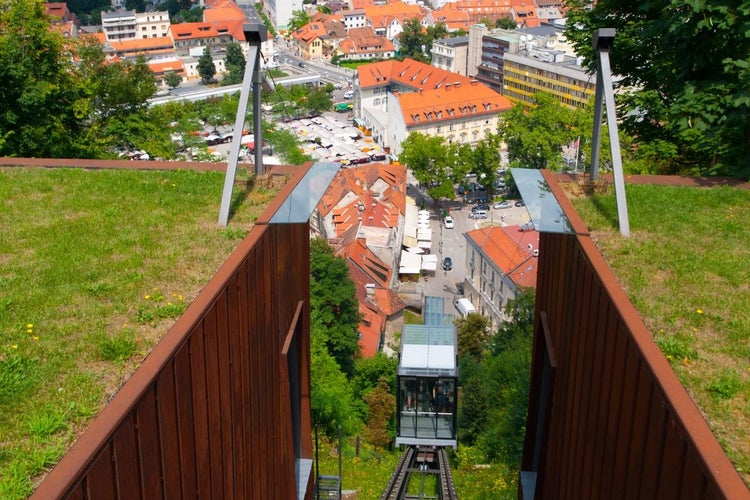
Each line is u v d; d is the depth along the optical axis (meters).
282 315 13.95
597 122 14.25
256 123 14.52
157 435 8.00
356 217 70.38
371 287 57.84
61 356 8.78
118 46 143.38
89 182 14.98
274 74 142.25
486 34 128.38
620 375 9.24
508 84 120.12
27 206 13.73
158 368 7.97
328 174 14.93
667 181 15.20
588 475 10.64
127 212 13.49
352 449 31.28
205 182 14.98
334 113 128.50
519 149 79.69
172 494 8.38
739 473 7.06
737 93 16.22
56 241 12.12
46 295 10.26
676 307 10.33
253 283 11.76
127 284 10.65
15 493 6.50
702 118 17.41
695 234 12.72
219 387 10.03
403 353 27.48
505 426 28.61
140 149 38.22
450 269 73.62
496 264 60.16
